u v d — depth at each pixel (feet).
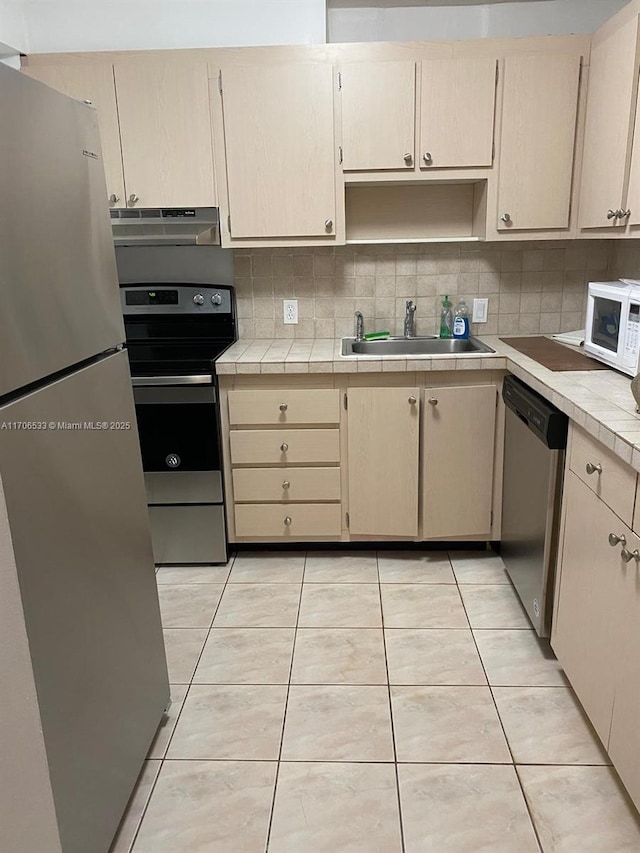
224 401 8.73
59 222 4.17
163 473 8.82
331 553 9.48
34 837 4.01
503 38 8.32
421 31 9.30
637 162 6.83
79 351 4.42
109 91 8.57
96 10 9.09
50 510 3.93
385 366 8.37
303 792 5.35
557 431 6.18
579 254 9.85
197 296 9.96
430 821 5.05
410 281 10.02
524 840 4.87
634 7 6.82
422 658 7.01
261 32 9.10
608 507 5.05
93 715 4.51
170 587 8.64
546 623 6.81
